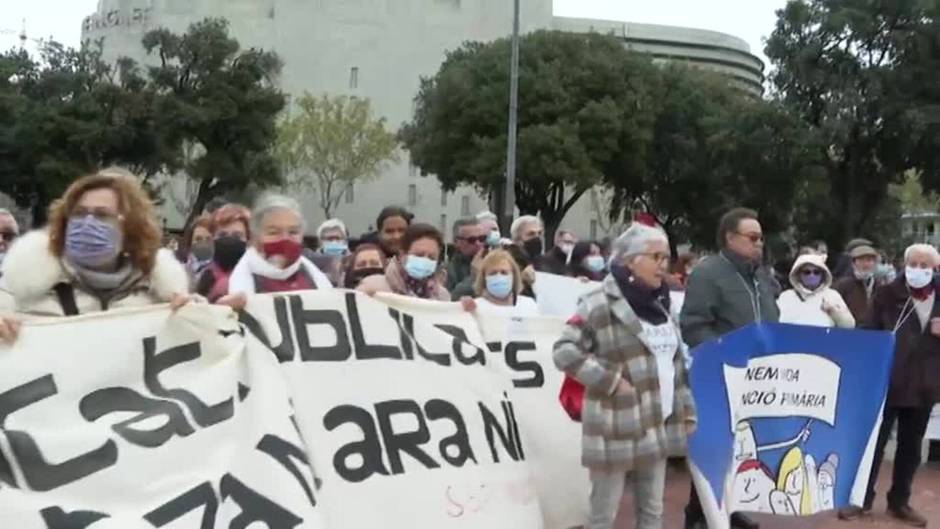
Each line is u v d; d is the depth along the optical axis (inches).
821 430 252.4
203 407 162.9
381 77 3228.3
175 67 2063.2
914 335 282.8
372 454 186.1
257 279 204.1
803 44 1496.1
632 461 194.9
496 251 247.6
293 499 162.2
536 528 206.1
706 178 1948.8
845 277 408.5
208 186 2128.4
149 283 170.1
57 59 2112.5
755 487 244.8
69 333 157.6
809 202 1669.5
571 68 1847.9
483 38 3262.8
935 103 1441.9
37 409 151.7
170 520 150.5
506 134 1820.9
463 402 204.4
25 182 1998.0
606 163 1910.7
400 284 253.0
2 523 140.9
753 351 240.7
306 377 183.6
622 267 201.3
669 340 203.3
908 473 281.0
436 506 189.8
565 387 207.0
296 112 3184.1
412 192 3125.0
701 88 2034.9
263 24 3240.7
